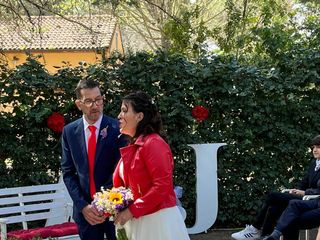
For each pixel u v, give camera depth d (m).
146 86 6.41
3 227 4.55
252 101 6.62
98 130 3.88
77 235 4.82
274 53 6.89
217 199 6.41
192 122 6.53
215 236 6.38
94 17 9.04
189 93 6.53
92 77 6.29
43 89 6.19
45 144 6.27
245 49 7.77
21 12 8.70
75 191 3.86
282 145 6.77
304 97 6.81
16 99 6.11
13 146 6.15
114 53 6.49
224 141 6.68
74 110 6.30
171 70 6.42
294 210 5.10
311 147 6.77
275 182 6.80
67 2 8.55
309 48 6.86
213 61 6.56
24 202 5.50
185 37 7.86
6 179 6.17
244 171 6.75
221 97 6.63
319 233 4.91
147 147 3.10
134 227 3.20
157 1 12.64
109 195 3.14
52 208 5.62
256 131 6.70
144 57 6.41
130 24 15.95
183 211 3.85
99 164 3.84
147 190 3.14
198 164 6.38
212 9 13.70
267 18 7.94
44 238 4.70
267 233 5.69
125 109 3.22
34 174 6.24
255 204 6.75
